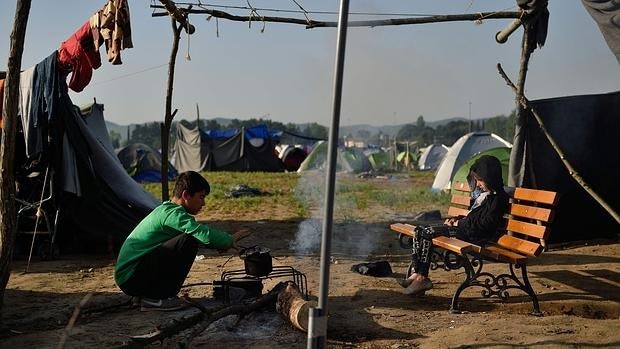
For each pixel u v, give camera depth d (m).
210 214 14.38
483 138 20.80
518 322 5.16
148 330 5.04
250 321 5.24
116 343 4.69
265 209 15.41
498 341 4.55
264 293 6.14
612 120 9.28
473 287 6.62
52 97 8.23
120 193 9.54
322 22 8.72
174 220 5.15
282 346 4.61
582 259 8.12
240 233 5.34
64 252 9.38
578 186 9.25
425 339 4.75
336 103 3.40
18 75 4.98
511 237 6.23
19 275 7.61
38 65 8.30
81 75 7.80
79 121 9.06
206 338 4.82
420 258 6.20
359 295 6.25
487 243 6.40
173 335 4.77
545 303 5.93
